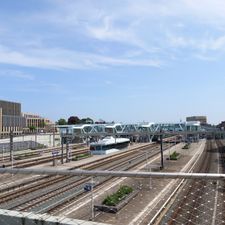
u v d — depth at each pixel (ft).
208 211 76.89
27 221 14.93
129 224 74.43
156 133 221.87
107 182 116.37
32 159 223.10
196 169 190.60
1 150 266.77
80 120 634.84
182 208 84.38
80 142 400.26
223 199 82.74
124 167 196.44
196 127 318.86
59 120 650.43
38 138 331.57
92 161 224.12
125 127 376.48
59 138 374.02
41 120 633.20
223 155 268.00
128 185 113.50
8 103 480.23
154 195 100.89
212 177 13.35
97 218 77.25
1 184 89.10
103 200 91.71
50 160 222.48
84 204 87.25
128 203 92.17
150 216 80.28
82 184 105.50
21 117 512.63
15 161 207.72
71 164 206.90
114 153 285.84
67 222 14.24
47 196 88.22
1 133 449.89
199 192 92.22
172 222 75.20
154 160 233.35
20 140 303.68
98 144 278.46
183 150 323.37
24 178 97.45
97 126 383.04
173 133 224.12
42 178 101.09
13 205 77.61
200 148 350.23
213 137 516.73
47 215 15.08
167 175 13.78
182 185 108.78
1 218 15.55
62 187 98.48
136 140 435.94
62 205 83.92
